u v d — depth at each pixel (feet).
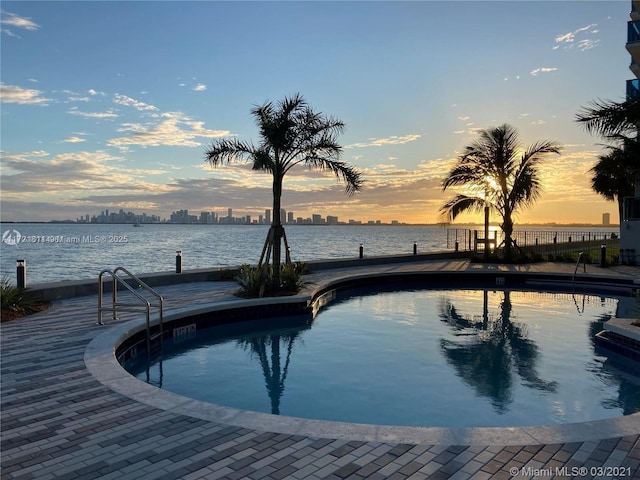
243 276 41.65
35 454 12.05
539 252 89.92
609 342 27.32
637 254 69.36
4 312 29.32
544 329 33.27
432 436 12.96
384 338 30.68
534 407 18.75
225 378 22.56
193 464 11.51
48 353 21.61
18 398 16.03
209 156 39.24
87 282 39.32
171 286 45.32
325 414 18.13
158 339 28.73
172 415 14.56
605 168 58.90
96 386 17.22
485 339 30.30
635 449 12.19
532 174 75.20
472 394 20.26
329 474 11.00
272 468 11.31
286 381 22.00
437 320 36.68
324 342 29.71
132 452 12.16
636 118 35.24
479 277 60.80
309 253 160.45
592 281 54.65
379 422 17.26
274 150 39.19
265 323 35.32
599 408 18.74
